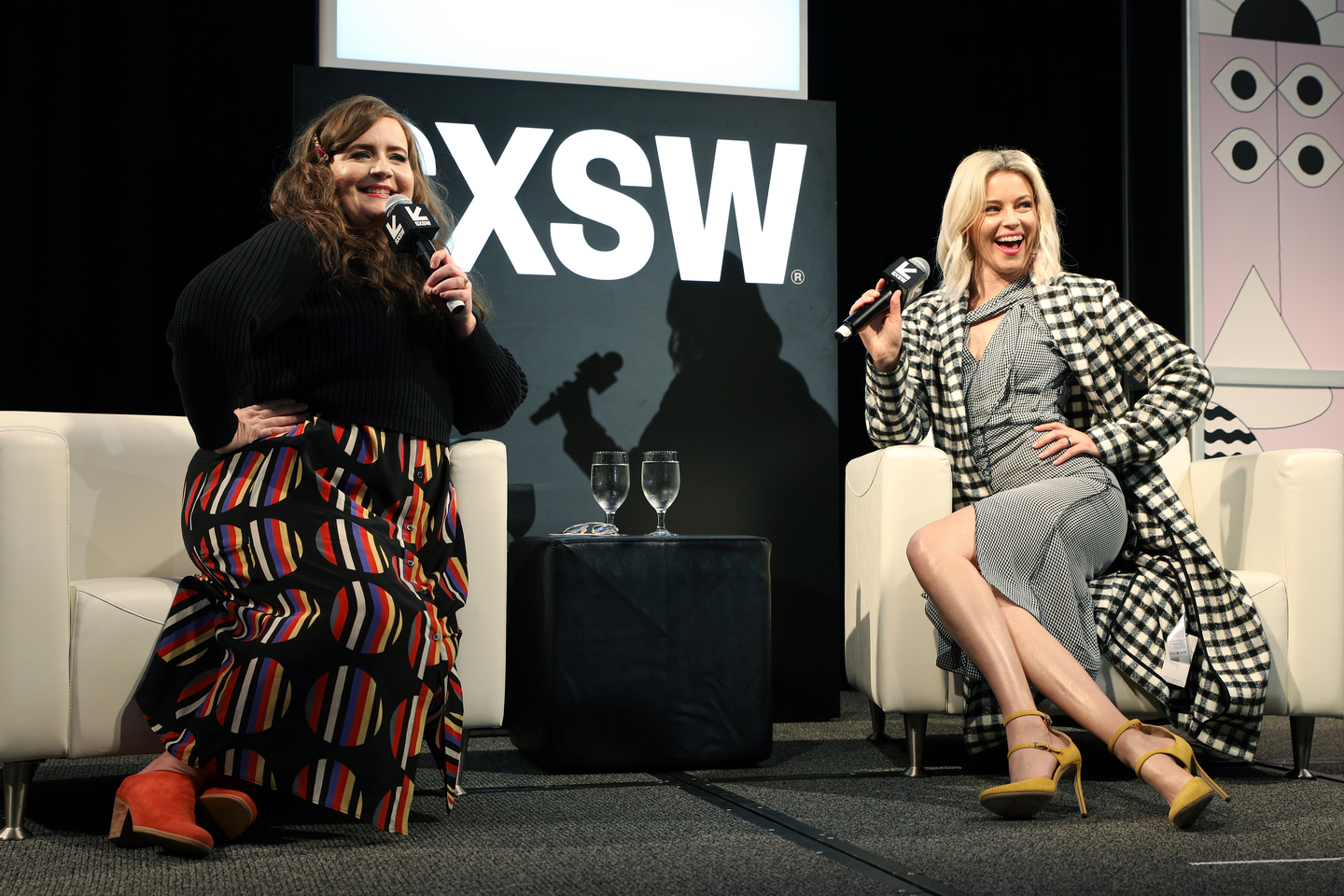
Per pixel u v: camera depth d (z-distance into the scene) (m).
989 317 2.16
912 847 1.41
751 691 2.06
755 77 2.83
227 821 1.43
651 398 2.68
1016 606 1.77
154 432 1.98
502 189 2.63
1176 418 1.99
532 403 2.61
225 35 3.14
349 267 1.60
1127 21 3.57
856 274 3.51
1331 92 3.54
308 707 1.38
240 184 3.13
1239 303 3.42
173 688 1.49
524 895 1.19
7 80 2.89
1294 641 1.97
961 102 3.66
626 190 2.70
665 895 1.19
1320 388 3.45
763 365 2.75
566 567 2.01
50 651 1.53
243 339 1.43
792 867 1.31
